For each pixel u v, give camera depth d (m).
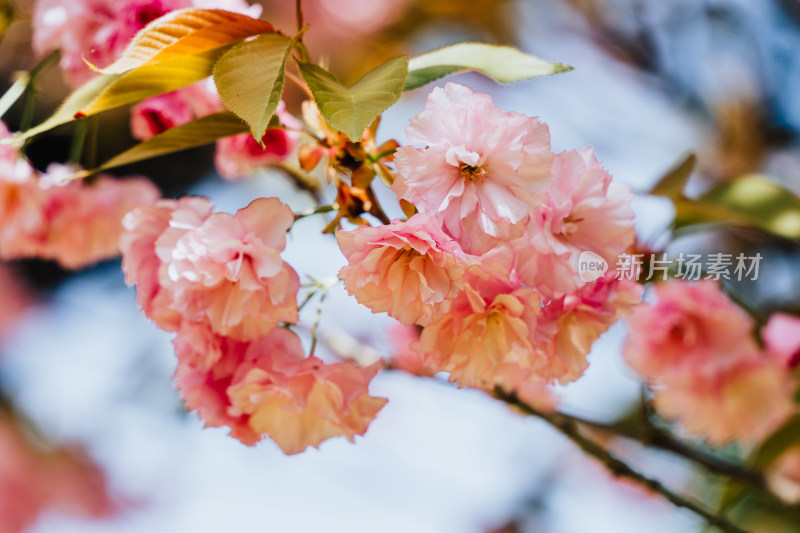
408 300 0.72
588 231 0.76
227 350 0.77
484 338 0.75
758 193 0.90
